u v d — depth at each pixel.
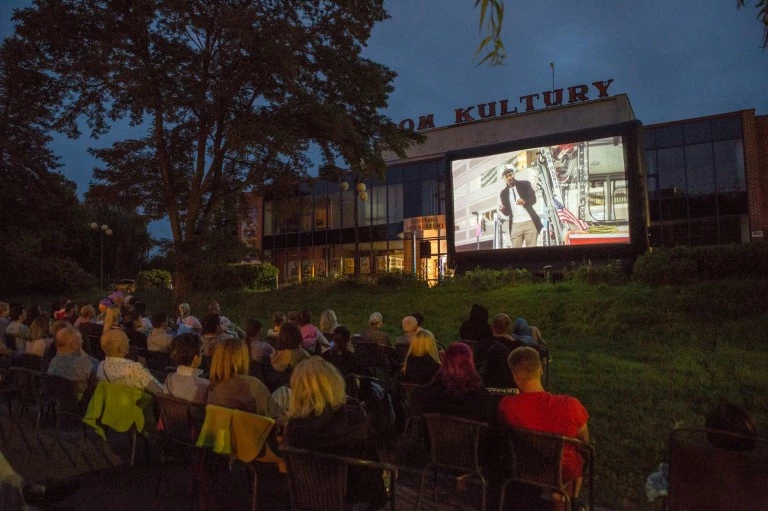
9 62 17.20
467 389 4.05
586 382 8.51
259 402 3.97
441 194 33.38
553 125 32.16
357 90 18.22
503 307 15.43
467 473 4.17
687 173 27.94
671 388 7.80
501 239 21.48
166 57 16.44
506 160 21.45
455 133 34.91
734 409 3.00
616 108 30.66
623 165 18.61
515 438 3.56
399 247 34.75
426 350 5.21
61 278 32.06
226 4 15.96
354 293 21.05
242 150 16.05
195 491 3.98
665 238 28.27
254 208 41.72
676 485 2.94
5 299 29.55
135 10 15.67
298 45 17.08
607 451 5.47
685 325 11.62
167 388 4.52
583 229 19.36
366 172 19.52
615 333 12.22
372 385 5.69
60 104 17.84
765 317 10.94
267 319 18.09
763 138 26.39
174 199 19.23
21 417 7.18
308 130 17.30
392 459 5.46
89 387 5.55
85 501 4.41
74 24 16.16
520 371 3.73
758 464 2.74
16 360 7.12
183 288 19.08
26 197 30.78
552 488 3.44
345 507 3.16
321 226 38.25
